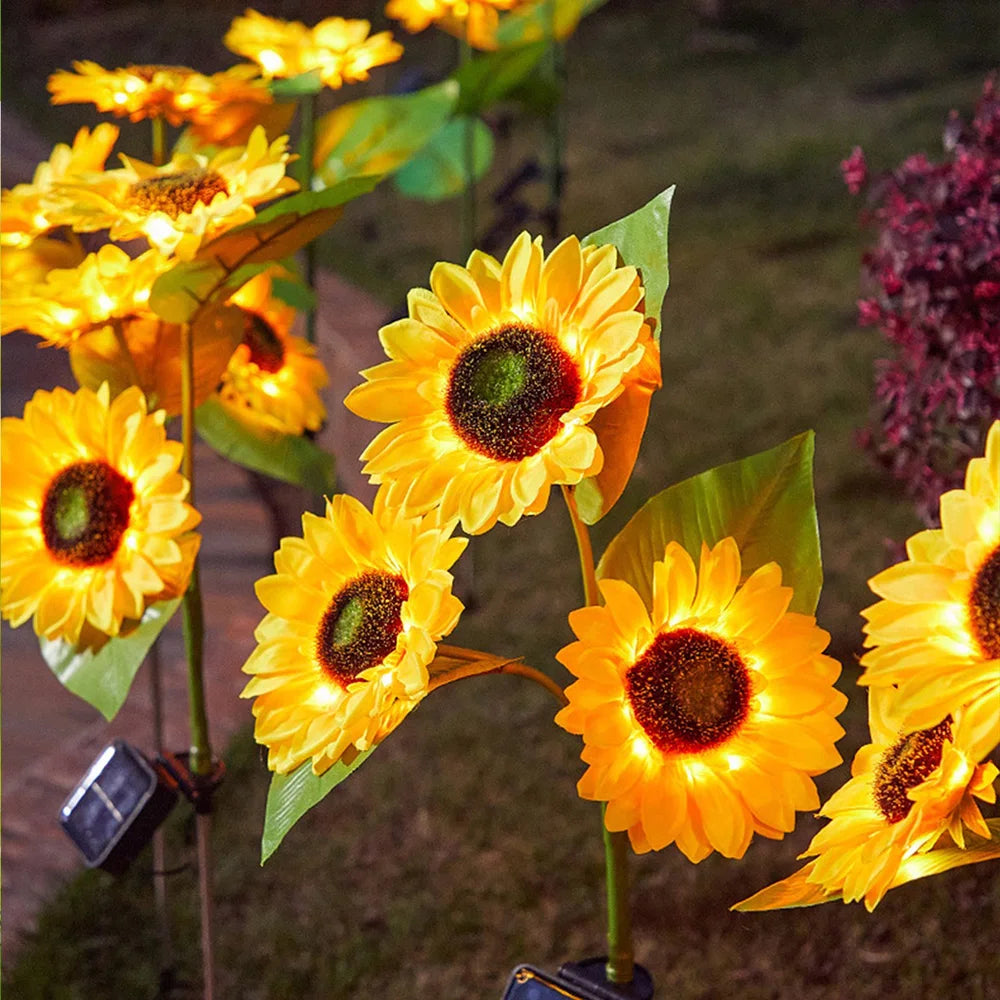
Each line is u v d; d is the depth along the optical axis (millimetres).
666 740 1151
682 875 2279
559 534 3668
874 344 4699
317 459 1713
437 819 2506
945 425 2041
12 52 11016
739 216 6297
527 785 2580
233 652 3166
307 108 2236
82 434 1335
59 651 1362
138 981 2125
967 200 1920
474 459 1190
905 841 1097
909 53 9141
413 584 1198
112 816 1525
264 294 1658
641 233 1196
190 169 1406
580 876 2309
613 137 7922
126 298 1381
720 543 1161
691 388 4492
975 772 1097
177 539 1339
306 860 2422
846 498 3617
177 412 1485
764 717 1154
